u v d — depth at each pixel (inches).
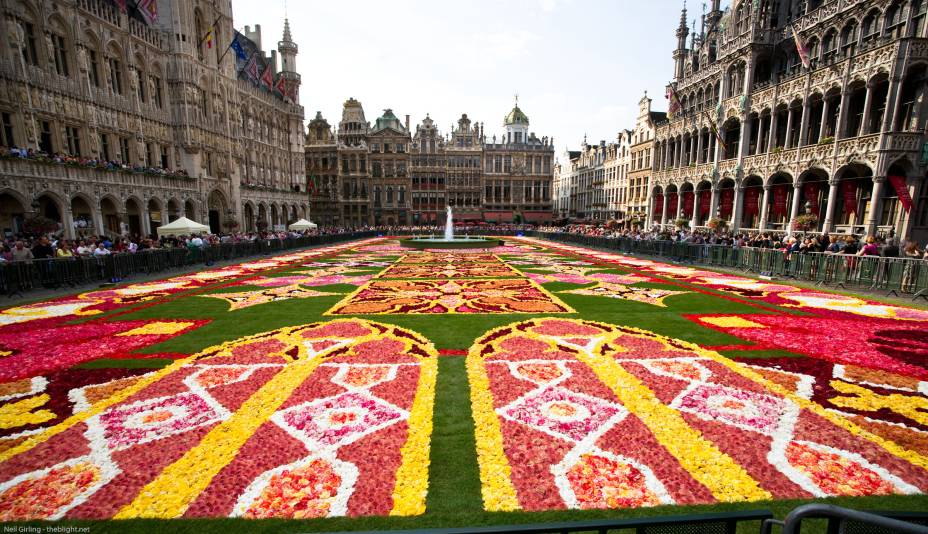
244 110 1996.8
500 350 323.9
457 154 3248.0
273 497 158.6
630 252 1208.2
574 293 564.7
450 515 148.8
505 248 1460.4
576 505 153.0
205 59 1647.4
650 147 2036.2
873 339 346.9
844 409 225.0
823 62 1090.1
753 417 216.7
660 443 193.3
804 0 1179.9
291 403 235.0
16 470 175.8
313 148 3004.4
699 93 1560.0
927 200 845.8
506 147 3302.2
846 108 954.7
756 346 331.3
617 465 177.2
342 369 286.0
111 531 142.9
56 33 1076.5
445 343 343.9
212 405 233.3
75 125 1115.9
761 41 1245.1
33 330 386.3
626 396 240.8
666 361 297.7
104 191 1139.3
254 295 562.6
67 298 541.3
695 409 225.5
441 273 783.1
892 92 847.7
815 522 144.9
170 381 267.0
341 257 1135.6
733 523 95.8
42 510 152.6
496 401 235.5
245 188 1907.0
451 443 196.1
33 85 1004.6
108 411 227.1
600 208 2773.1
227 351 324.8
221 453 186.9
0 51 942.4
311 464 179.0
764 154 1188.5
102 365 296.8
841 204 1011.3
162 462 181.3
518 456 183.9
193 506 154.2
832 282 613.9
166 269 820.0
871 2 946.1
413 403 234.2
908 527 78.2
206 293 578.6
